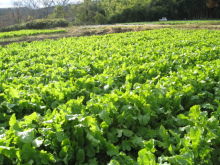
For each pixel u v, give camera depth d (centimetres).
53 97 569
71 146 370
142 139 422
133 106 472
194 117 452
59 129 376
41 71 842
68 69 840
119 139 447
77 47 1370
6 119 507
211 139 398
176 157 332
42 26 4728
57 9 7912
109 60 918
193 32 1978
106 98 489
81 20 7456
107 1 8312
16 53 1330
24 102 523
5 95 555
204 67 746
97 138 383
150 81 648
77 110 466
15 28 4447
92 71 841
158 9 6431
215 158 399
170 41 1441
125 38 1783
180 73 712
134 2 7381
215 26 2945
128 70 771
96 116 450
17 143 338
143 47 1246
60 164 356
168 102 516
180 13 6450
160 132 406
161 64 811
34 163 332
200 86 618
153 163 309
